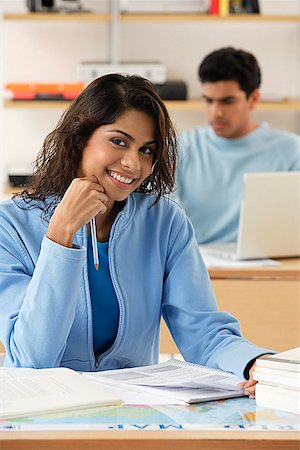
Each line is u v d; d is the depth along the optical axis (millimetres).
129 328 2338
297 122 6102
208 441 1621
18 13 5523
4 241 2307
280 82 6035
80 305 2293
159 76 5570
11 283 2256
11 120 5906
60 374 1997
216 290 3838
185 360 2406
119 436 1621
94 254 2301
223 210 4535
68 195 2154
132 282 2361
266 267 3865
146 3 5574
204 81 4465
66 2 5625
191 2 5594
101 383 2021
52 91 5535
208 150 4551
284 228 3986
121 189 2215
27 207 2367
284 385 1824
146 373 2107
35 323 2121
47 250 2125
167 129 2266
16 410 1724
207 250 4168
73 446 1601
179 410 1804
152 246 2414
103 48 5945
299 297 3863
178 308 2404
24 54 5906
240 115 4469
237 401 1893
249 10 5680
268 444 1623
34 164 2420
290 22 5703
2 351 3195
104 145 2193
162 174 2361
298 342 3896
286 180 3916
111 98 2189
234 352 2205
